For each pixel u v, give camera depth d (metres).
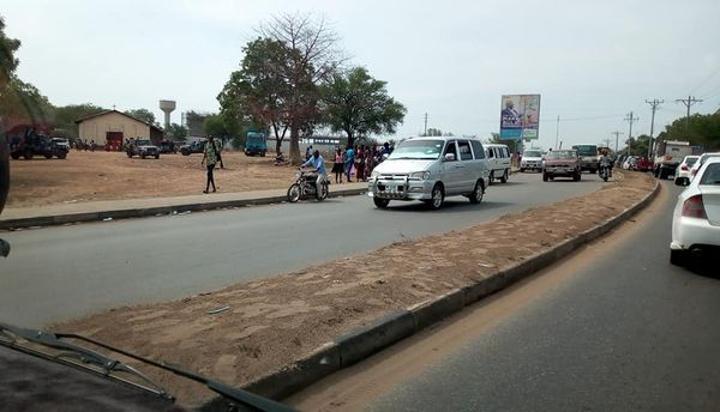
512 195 23.19
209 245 10.62
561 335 5.80
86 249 10.18
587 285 7.95
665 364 5.04
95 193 21.09
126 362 4.11
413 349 5.35
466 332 5.86
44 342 2.58
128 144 55.28
